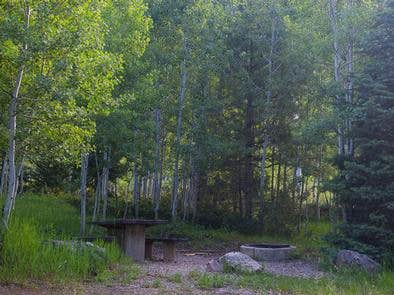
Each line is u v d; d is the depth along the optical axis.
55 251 9.12
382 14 12.88
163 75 21.25
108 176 20.84
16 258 8.59
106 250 10.39
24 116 9.34
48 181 25.17
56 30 8.85
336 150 20.52
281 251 14.44
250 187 21.61
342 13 16.22
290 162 21.73
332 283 9.74
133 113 15.34
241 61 20.97
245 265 10.92
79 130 9.70
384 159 12.16
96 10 9.56
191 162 20.78
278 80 20.31
